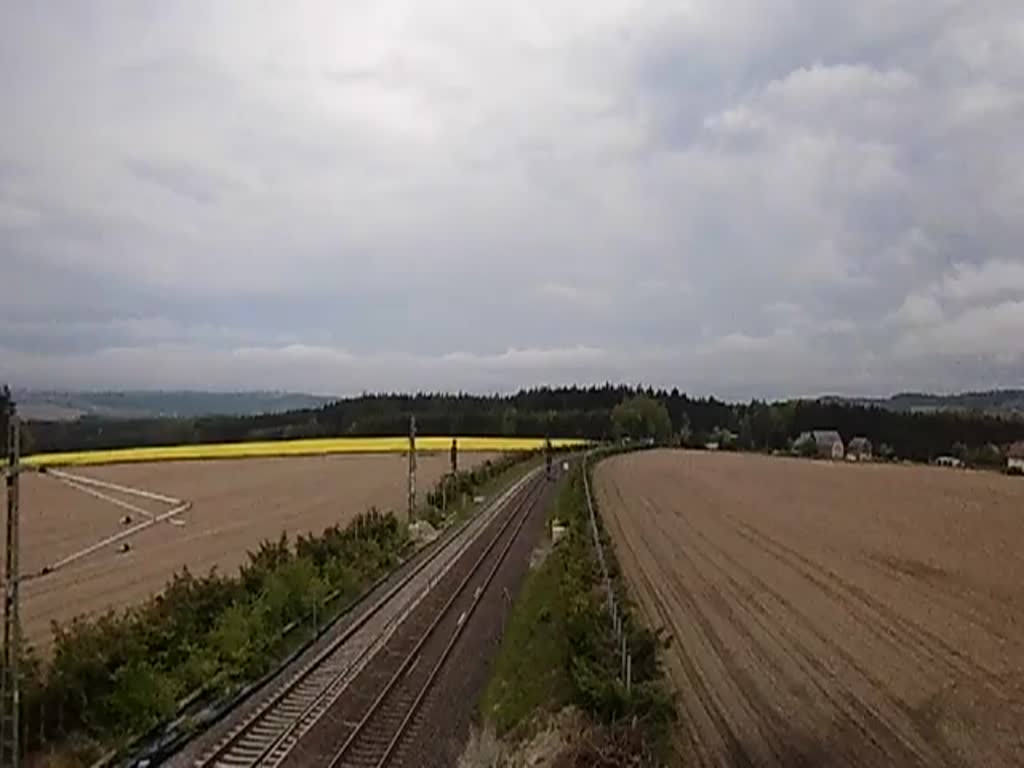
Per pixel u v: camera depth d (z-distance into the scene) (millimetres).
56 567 20156
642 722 20969
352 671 28141
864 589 39531
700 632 31938
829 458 146125
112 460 101688
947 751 21438
